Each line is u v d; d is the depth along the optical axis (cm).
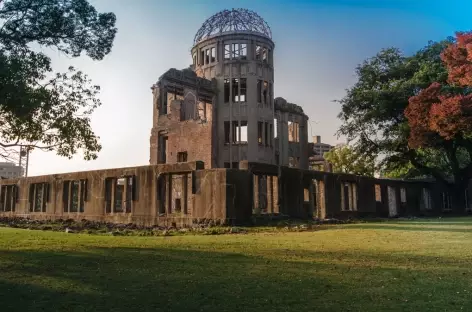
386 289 650
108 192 2964
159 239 1537
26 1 1494
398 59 4178
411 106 3466
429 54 4066
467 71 2906
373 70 4162
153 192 2594
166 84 3938
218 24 4497
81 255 1062
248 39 4388
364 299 590
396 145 4091
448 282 697
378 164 4381
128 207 2911
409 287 662
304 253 1062
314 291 639
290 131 5250
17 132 1431
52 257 1029
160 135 3916
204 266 867
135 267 866
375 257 985
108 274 791
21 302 595
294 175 2733
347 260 941
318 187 3253
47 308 562
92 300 601
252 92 4316
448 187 4166
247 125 4281
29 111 1285
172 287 675
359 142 4334
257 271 805
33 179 3741
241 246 1239
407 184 3947
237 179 2292
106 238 1614
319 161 6266
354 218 3080
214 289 657
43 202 3619
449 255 1013
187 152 3647
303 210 2764
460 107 3048
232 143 4266
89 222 2822
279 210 2591
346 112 4206
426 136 3481
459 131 3375
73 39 1606
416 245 1238
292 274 773
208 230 1938
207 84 4300
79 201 3189
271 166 2552
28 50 1493
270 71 4509
